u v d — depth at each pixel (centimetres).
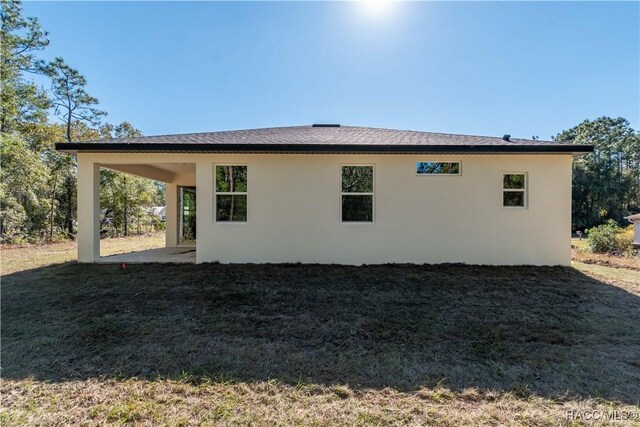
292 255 809
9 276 684
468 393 274
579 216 3962
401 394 273
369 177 814
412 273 706
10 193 1482
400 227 806
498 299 534
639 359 336
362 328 415
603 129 4303
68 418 240
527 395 272
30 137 1714
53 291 566
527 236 799
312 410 252
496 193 800
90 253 821
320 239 806
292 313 467
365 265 790
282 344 368
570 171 797
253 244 808
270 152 778
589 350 356
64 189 1888
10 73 1543
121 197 2067
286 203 807
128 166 981
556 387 284
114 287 591
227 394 272
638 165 4100
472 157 800
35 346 358
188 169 1128
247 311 473
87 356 337
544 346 366
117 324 421
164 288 584
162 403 259
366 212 813
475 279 661
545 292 576
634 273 742
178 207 1316
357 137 891
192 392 274
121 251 1120
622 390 280
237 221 811
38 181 1552
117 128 2491
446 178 803
